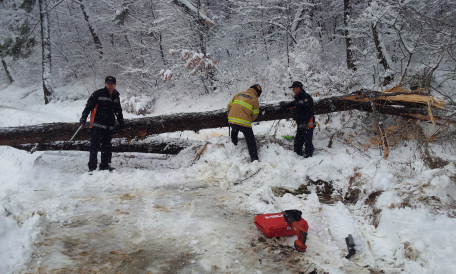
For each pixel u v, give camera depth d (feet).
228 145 17.81
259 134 21.04
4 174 17.39
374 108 17.34
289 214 9.13
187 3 34.60
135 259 7.91
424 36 22.95
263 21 33.06
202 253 8.28
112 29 45.42
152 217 10.49
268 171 14.89
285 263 7.95
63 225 9.66
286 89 24.58
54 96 46.68
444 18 23.84
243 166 15.34
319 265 7.88
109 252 8.20
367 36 27.96
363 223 10.23
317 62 26.53
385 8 23.04
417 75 20.13
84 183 14.16
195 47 36.78
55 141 18.52
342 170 14.43
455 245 7.20
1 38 47.70
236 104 16.55
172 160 18.95
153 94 40.75
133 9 42.70
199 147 18.49
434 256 7.24
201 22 36.14
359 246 8.58
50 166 16.90
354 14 33.09
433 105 16.61
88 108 15.52
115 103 16.44
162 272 7.39
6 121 30.50
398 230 8.75
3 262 7.35
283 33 33.45
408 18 24.26
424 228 8.19
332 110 18.74
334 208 11.65
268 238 9.21
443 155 15.25
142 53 44.24
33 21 52.49
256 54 35.24
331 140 18.92
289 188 13.58
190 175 15.74
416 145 16.57
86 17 48.55
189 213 10.95
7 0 50.19
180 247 8.55
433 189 10.34
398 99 17.25
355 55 30.04
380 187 11.50
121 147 18.98
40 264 7.48
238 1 33.71
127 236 9.07
